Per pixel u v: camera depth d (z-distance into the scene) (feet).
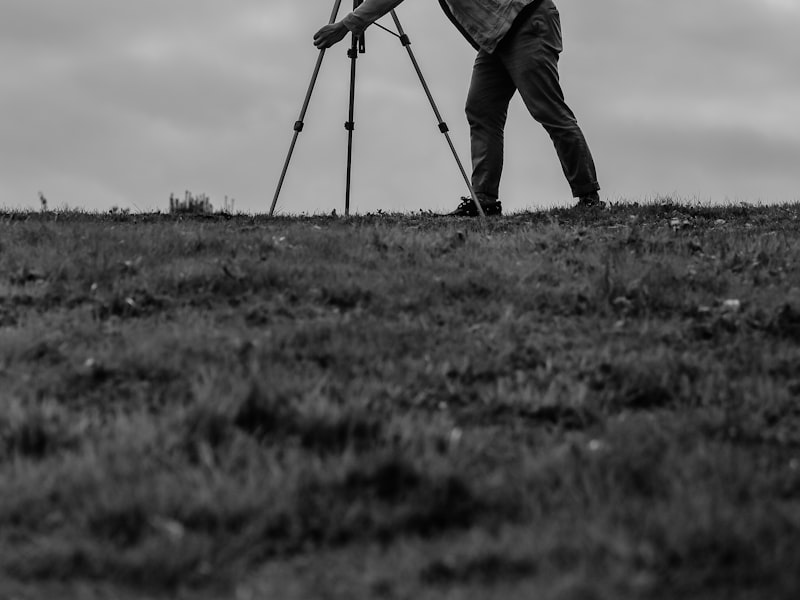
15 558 13.29
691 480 15.16
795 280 27.55
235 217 42.24
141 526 13.84
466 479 15.20
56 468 15.34
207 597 12.69
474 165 44.78
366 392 18.85
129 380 19.45
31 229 32.12
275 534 13.89
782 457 16.71
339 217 42.39
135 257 28.12
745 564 13.01
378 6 40.81
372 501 14.58
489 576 13.03
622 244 32.14
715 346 22.61
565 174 44.09
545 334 23.34
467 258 29.86
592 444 16.81
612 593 12.42
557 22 43.01
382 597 12.66
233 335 21.91
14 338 21.44
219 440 16.49
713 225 39.70
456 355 21.47
